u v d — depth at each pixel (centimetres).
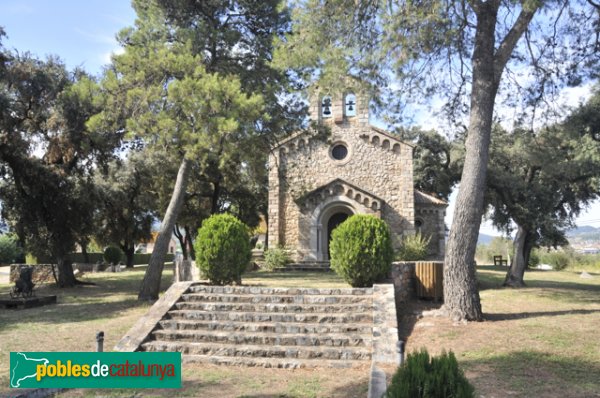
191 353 859
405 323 1027
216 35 1501
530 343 812
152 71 1396
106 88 1395
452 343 838
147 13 1534
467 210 1029
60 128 1773
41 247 2028
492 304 1276
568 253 4028
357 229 1166
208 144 1249
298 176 2628
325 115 2675
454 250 1031
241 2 1588
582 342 811
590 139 1450
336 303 1023
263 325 931
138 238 3769
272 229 2577
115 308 1331
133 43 1509
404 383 423
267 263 2433
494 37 1080
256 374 749
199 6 1574
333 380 708
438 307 1164
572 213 2106
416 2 1064
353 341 857
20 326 1084
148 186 3244
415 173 3116
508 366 700
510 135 1680
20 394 610
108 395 650
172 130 1280
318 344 866
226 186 2905
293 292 1087
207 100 1283
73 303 1472
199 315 1001
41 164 1909
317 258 2492
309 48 1122
